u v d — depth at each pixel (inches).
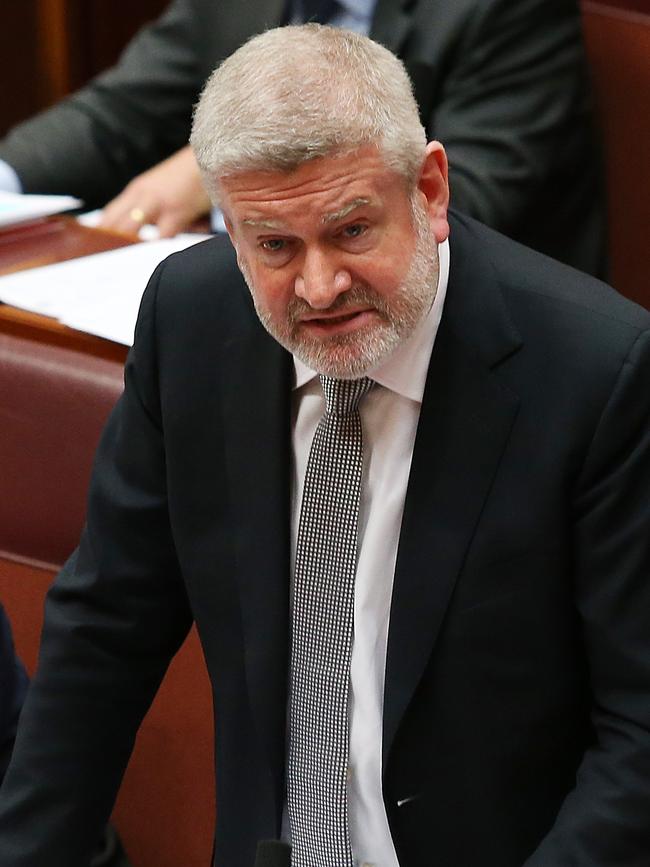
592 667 161.5
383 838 176.1
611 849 156.5
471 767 166.9
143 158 370.9
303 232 136.7
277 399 167.5
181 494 173.8
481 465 158.2
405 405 163.3
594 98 322.7
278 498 168.4
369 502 166.6
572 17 318.0
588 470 154.3
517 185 310.7
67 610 184.7
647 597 155.3
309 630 170.4
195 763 228.5
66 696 183.8
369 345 143.8
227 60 142.3
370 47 140.7
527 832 171.2
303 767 174.7
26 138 360.8
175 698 227.5
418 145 140.6
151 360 175.6
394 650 163.5
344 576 167.3
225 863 185.6
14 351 239.3
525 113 313.4
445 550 159.8
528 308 158.7
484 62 315.0
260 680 171.2
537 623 160.7
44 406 235.9
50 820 183.8
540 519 156.7
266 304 144.3
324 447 165.9
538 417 156.2
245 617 171.5
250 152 133.8
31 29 505.4
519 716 165.0
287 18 341.7
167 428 173.3
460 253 163.0
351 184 135.3
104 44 507.8
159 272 177.6
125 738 189.8
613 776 156.9
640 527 153.5
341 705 170.1
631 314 156.9
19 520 242.5
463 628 161.0
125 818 235.9
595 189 324.5
